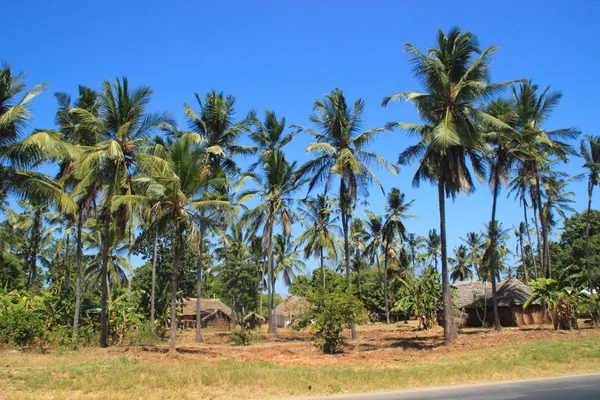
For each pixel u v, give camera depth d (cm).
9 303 2452
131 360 1770
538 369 1527
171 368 1525
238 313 4775
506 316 3706
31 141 1881
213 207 2061
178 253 2086
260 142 3516
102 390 1209
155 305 3500
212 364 1689
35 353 2030
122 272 4597
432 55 2386
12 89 2014
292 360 1934
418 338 2969
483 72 2294
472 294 4012
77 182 2611
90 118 2303
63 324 2606
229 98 3200
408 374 1449
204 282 6919
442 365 1666
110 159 2331
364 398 1112
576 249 5475
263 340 3262
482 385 1284
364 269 7006
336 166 2608
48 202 2288
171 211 2011
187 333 4103
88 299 2838
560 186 4256
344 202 2823
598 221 5809
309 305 2403
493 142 2964
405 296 3959
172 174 2036
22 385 1239
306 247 4412
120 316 2731
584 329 2739
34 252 4822
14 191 2044
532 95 3114
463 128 2294
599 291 2948
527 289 3797
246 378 1356
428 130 2422
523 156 3186
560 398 1037
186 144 2127
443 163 2423
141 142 2452
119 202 1961
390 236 5109
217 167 3088
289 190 3284
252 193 3244
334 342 2262
